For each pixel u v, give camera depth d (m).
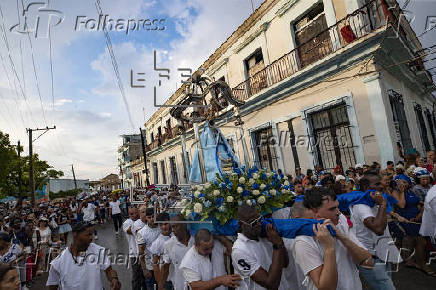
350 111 6.98
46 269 6.26
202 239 2.09
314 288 1.61
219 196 2.39
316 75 7.71
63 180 47.25
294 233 1.68
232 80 11.82
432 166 4.88
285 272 2.13
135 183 31.66
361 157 6.78
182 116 3.78
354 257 1.64
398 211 3.85
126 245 7.55
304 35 8.59
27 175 21.50
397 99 7.28
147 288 3.31
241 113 10.77
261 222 1.90
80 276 2.43
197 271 2.11
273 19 9.53
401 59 7.48
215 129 3.53
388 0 7.13
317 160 8.05
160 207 2.83
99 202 13.80
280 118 9.14
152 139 23.47
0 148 15.16
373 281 2.30
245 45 10.91
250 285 1.96
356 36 6.67
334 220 1.77
